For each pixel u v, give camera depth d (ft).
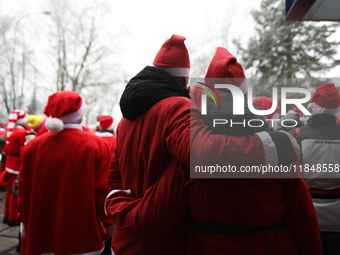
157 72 4.19
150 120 3.95
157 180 3.77
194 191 3.44
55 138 7.25
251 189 3.27
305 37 52.42
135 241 3.90
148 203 3.63
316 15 5.71
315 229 3.55
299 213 3.52
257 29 58.75
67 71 59.77
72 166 7.03
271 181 3.32
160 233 3.59
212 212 3.41
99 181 7.25
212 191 3.34
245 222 3.36
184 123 3.49
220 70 3.57
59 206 6.93
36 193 7.04
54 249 6.86
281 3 56.18
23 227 7.55
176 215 3.57
